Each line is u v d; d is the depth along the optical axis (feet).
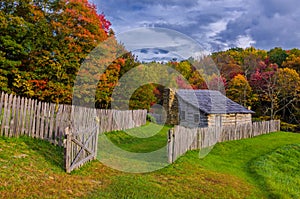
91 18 57.41
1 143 25.49
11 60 55.21
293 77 108.99
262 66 129.70
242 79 116.98
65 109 30.07
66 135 22.77
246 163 40.34
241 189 26.30
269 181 30.35
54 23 55.88
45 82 54.44
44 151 26.30
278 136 69.31
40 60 54.75
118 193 19.85
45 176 20.29
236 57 141.49
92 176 23.26
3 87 52.42
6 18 53.36
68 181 20.48
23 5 55.83
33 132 29.58
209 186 25.21
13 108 28.19
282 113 117.60
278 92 110.01
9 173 18.94
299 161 46.60
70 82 57.21
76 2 56.85
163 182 24.47
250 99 115.96
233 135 58.59
